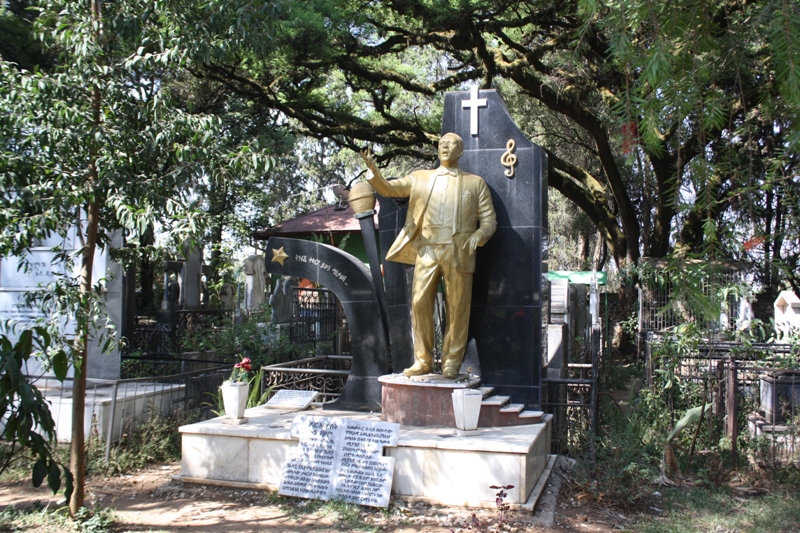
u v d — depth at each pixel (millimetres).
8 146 5523
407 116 23531
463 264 8094
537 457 7254
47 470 5426
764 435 8461
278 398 9203
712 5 2174
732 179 2369
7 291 10680
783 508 6602
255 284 19531
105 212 6535
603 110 19312
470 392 7277
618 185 21344
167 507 6711
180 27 5602
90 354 10461
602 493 7059
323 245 9258
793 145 2107
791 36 1939
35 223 5285
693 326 8242
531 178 8570
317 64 16922
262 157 5781
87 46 5402
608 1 2277
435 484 6773
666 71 2043
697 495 7223
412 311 8344
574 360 14250
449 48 19141
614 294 24797
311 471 7004
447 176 8266
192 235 5613
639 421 8625
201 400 10570
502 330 8562
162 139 5754
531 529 6125
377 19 17859
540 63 18141
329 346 14070
